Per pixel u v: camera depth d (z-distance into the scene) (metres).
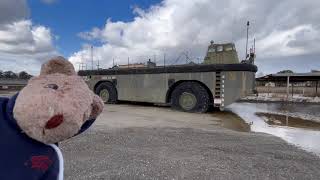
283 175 4.66
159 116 12.41
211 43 16.17
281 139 7.75
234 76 13.89
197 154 5.78
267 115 14.19
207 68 14.41
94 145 6.16
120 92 17.41
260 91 41.81
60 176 1.47
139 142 6.69
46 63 1.52
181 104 14.83
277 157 5.76
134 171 4.56
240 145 6.71
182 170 4.69
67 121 1.37
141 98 16.48
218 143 6.87
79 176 4.28
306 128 10.30
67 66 1.54
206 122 11.14
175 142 6.83
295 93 38.12
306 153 6.25
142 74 16.47
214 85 14.24
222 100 14.08
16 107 1.35
